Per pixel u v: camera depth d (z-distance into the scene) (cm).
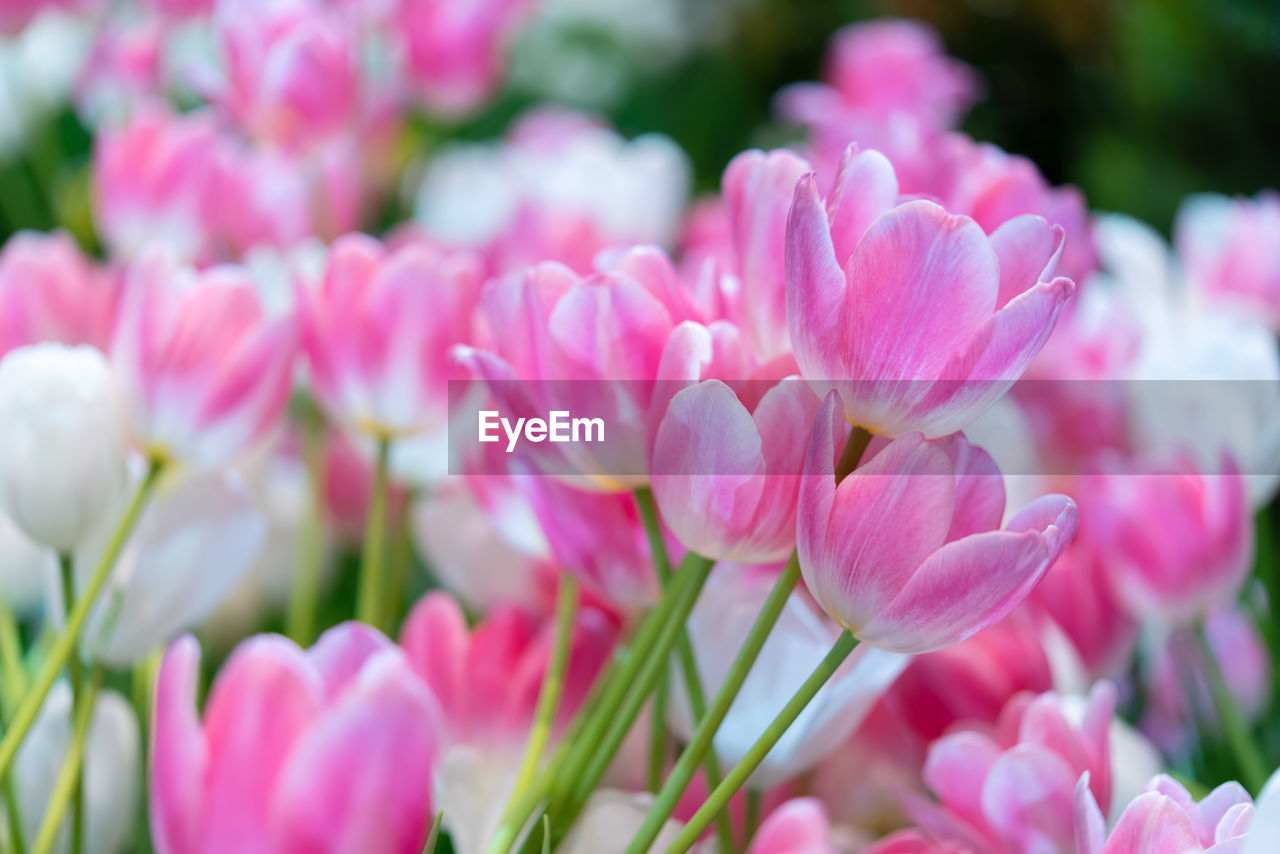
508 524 67
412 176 154
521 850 58
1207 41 209
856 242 55
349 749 52
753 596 62
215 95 94
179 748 53
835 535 54
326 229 97
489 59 118
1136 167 216
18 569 67
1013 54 284
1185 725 79
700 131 283
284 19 88
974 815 61
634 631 70
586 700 65
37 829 65
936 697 66
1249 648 81
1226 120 211
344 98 90
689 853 62
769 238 59
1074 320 83
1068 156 277
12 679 67
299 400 87
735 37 307
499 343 60
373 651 55
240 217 91
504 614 66
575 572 62
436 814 57
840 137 81
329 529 92
